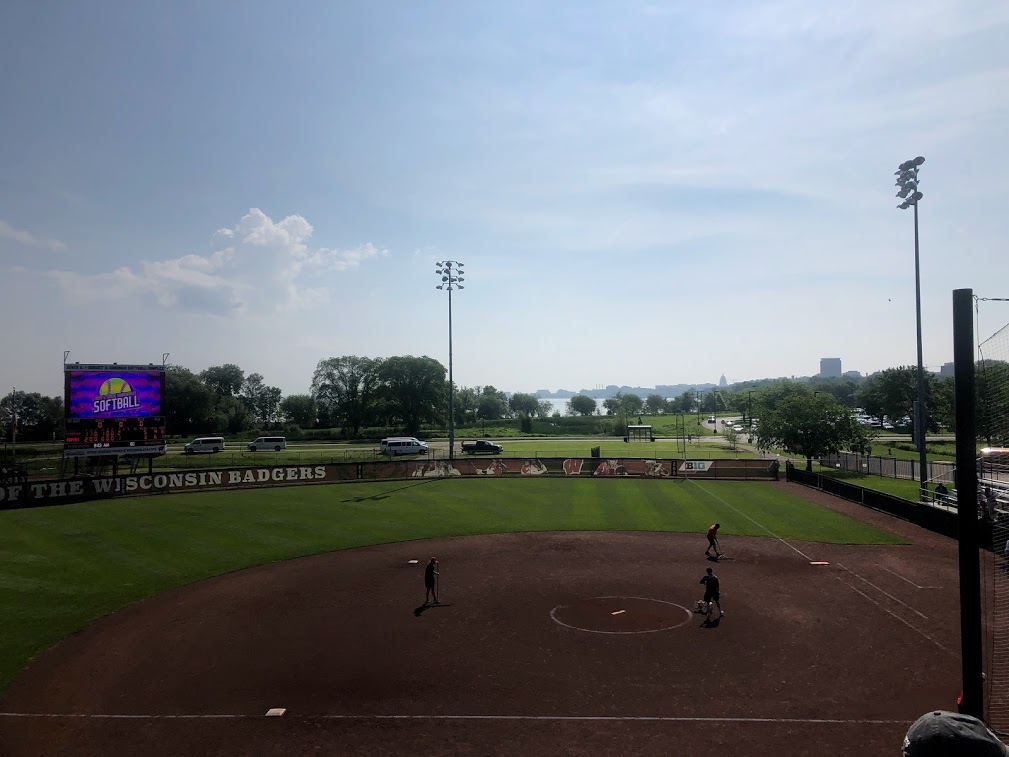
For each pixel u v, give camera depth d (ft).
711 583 77.56
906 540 117.29
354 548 114.42
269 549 113.09
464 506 152.66
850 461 225.35
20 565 101.71
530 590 89.40
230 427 458.09
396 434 462.60
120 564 103.19
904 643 68.85
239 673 63.16
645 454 292.20
